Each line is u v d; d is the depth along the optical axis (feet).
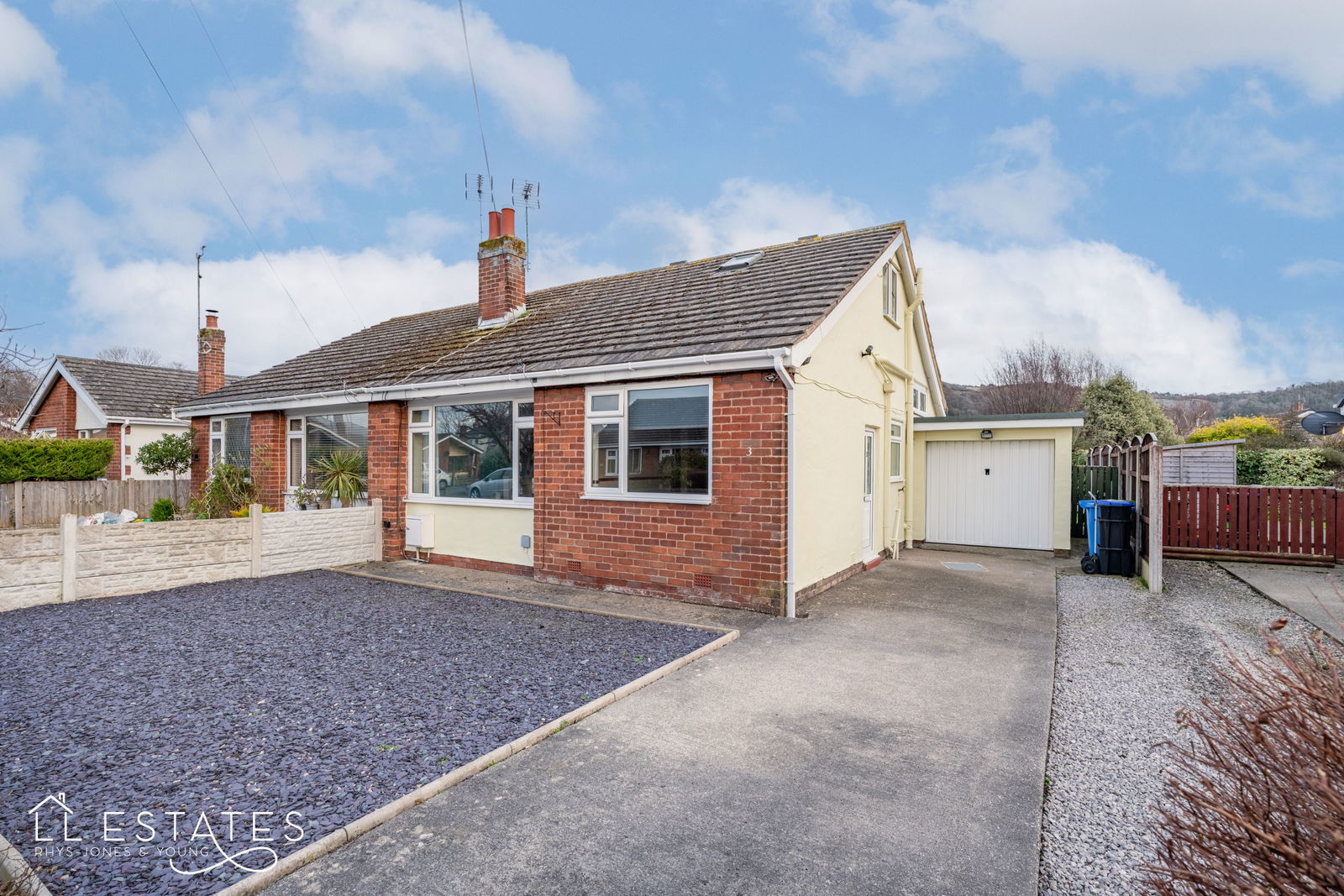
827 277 32.14
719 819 11.22
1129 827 11.14
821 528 29.48
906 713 15.92
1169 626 24.59
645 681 17.97
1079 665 20.02
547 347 35.27
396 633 23.09
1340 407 67.36
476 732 14.71
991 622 24.63
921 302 45.09
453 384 35.04
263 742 14.20
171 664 19.61
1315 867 5.50
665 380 28.86
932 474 48.14
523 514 34.27
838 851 10.28
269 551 34.55
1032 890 9.34
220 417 50.24
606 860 10.03
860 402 34.94
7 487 53.31
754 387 26.40
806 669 19.24
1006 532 45.65
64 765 13.15
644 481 29.48
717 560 27.25
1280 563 37.73
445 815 11.34
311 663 19.67
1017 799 11.87
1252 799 6.56
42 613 26.09
